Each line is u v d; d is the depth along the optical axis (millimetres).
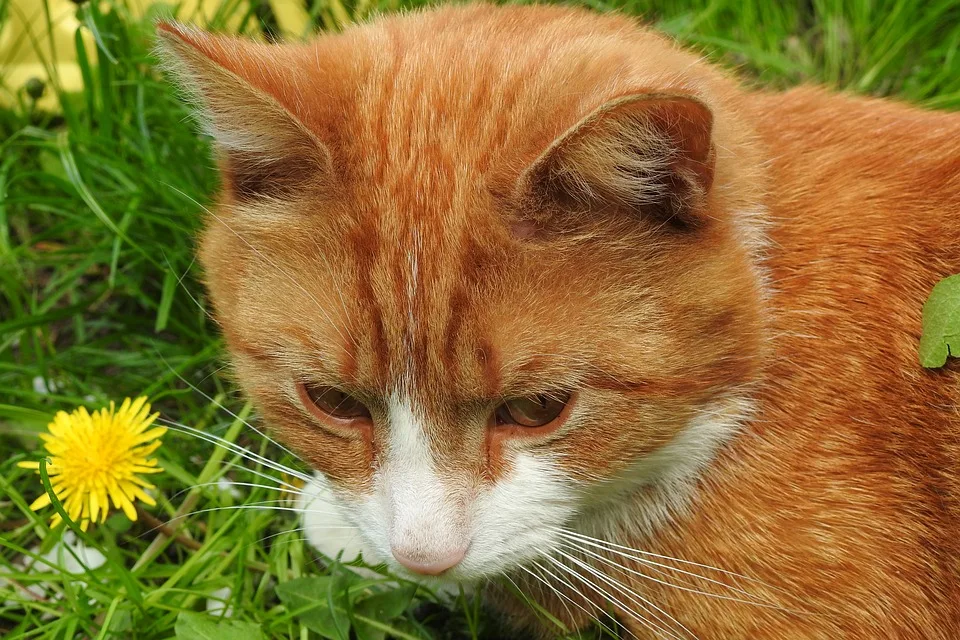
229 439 828
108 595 786
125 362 882
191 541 817
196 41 708
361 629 774
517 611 794
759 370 737
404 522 722
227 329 747
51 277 932
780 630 750
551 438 724
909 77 966
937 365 740
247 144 718
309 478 774
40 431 850
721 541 749
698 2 1010
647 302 714
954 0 958
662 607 760
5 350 888
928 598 749
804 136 765
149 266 904
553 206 702
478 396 713
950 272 748
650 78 707
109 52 912
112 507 832
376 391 722
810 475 743
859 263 747
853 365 743
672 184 703
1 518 833
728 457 745
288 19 957
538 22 763
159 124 919
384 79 725
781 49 1007
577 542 761
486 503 727
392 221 709
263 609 800
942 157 759
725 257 720
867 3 976
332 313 717
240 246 736
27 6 973
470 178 706
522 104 713
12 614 809
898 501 744
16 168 926
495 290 706
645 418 724
